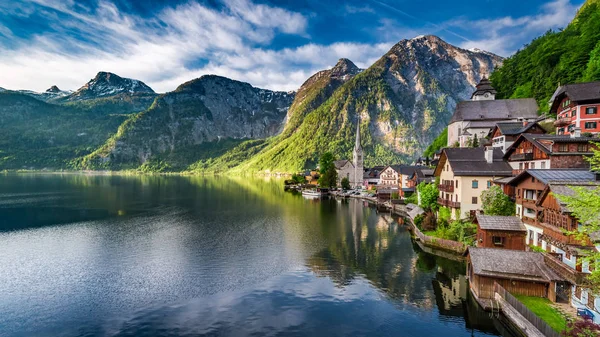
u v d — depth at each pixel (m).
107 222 81.31
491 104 118.81
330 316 34.81
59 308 36.38
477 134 113.88
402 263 50.75
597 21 107.12
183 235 68.06
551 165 53.00
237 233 70.06
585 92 70.12
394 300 38.50
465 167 63.62
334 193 150.12
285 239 65.06
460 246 53.75
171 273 46.59
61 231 71.31
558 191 35.78
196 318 34.22
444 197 70.88
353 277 45.31
